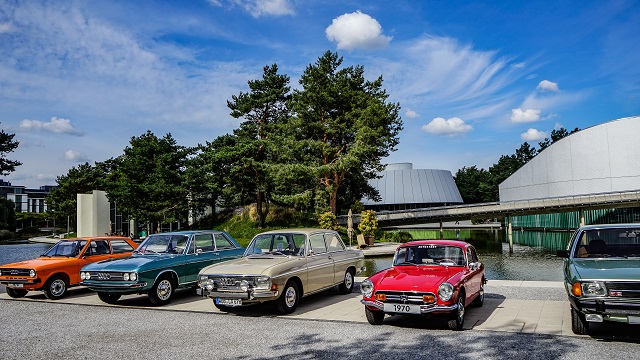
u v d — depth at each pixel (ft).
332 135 137.90
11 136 136.87
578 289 23.13
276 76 159.43
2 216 252.42
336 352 22.53
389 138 132.57
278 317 31.53
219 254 41.75
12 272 41.14
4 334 28.09
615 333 25.14
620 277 22.30
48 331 28.71
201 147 162.40
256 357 22.00
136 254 39.81
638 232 27.07
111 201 176.86
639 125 247.50
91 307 37.14
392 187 336.70
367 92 145.89
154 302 36.14
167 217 162.61
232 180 150.20
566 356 20.97
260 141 147.33
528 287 42.68
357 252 42.78
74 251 44.29
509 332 25.84
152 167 165.89
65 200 239.91
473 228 306.96
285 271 32.14
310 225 162.09
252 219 167.63
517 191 327.88
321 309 34.22
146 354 22.97
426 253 31.37
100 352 23.56
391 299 26.89
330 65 144.25
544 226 276.82
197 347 24.06
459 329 26.61
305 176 131.23
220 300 31.78
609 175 255.50
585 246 27.55
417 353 22.02
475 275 30.99
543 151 297.74
